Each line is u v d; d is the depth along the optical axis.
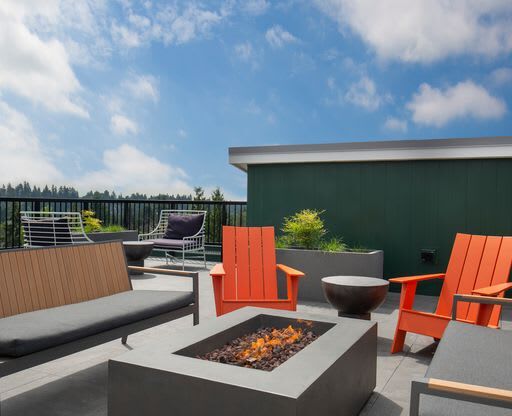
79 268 3.25
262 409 1.68
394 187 6.10
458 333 2.43
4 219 8.02
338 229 6.37
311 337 2.54
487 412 1.52
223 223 8.91
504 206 5.60
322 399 1.85
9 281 2.74
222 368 1.88
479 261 3.46
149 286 6.05
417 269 6.00
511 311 5.04
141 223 9.45
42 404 2.46
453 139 5.64
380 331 4.02
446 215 5.86
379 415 2.40
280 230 6.65
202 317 4.36
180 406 1.83
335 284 3.69
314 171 6.48
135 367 1.92
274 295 4.26
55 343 2.30
